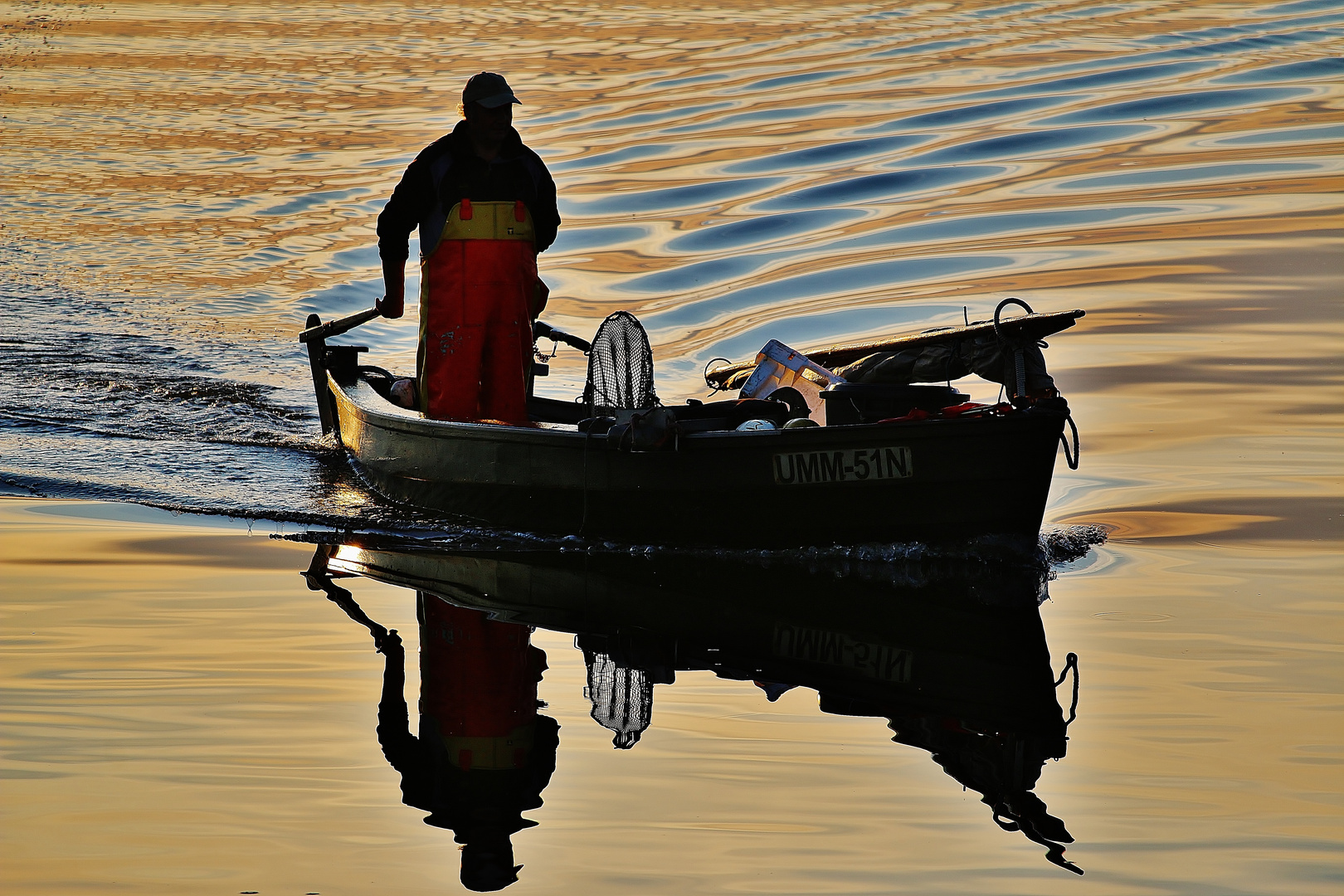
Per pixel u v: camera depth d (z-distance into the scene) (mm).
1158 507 25062
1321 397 31469
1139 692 17047
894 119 67438
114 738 15500
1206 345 36000
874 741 15766
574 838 13492
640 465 23578
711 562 23219
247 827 13586
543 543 24422
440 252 25906
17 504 25828
